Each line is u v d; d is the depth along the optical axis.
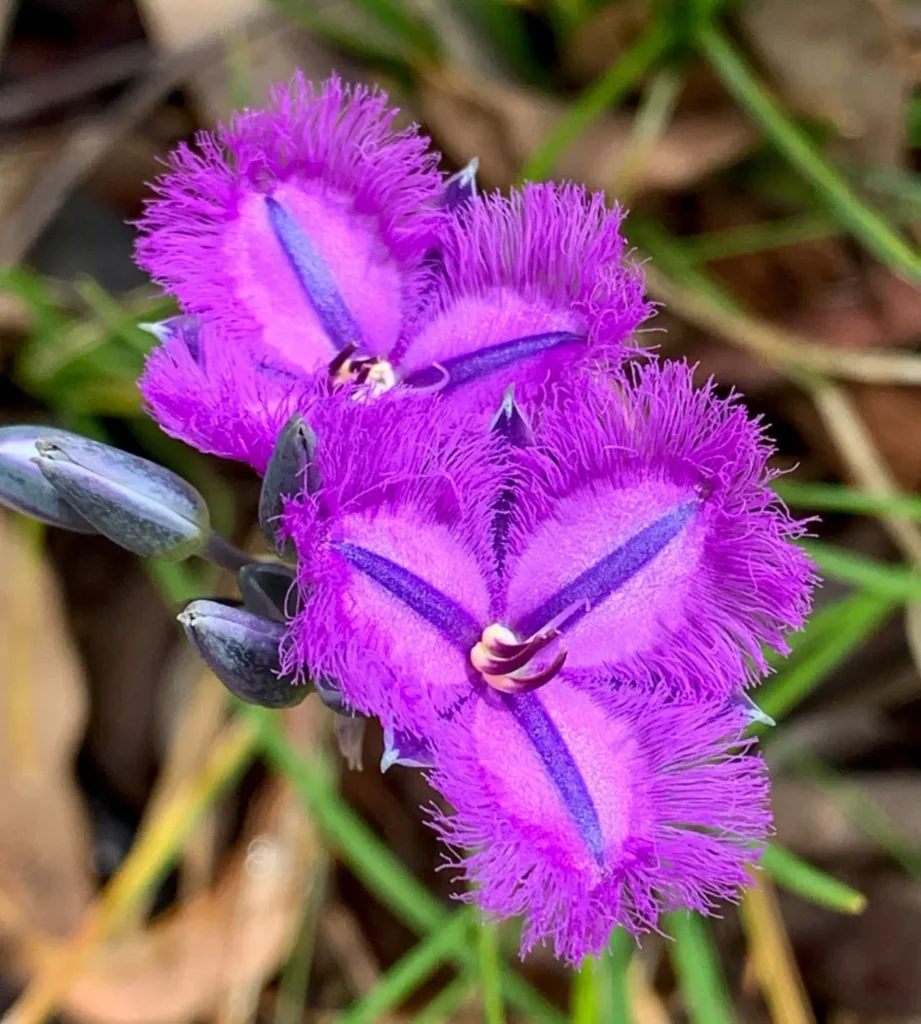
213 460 0.19
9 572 0.18
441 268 0.13
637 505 0.12
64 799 0.18
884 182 0.19
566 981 0.18
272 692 0.12
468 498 0.12
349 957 0.18
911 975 0.18
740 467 0.12
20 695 0.18
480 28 0.19
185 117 0.19
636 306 0.12
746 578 0.12
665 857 0.11
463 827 0.11
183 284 0.12
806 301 0.19
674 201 0.19
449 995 0.16
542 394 0.12
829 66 0.18
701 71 0.18
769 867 0.15
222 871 0.18
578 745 0.12
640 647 0.12
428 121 0.19
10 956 0.18
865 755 0.19
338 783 0.18
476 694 0.12
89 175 0.19
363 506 0.11
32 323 0.19
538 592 0.12
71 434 0.13
